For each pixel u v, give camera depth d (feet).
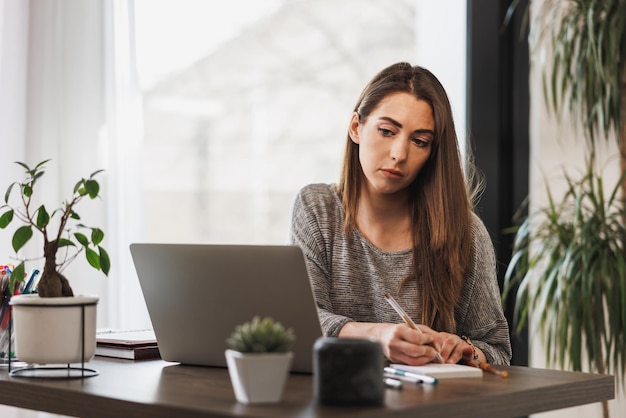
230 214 14.01
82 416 4.58
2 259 9.46
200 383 4.88
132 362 5.83
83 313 5.10
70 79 10.09
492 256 6.75
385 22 13.03
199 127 13.78
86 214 10.02
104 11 10.23
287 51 13.91
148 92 13.23
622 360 10.60
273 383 4.13
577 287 10.67
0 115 9.70
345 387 4.07
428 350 5.36
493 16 11.58
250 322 5.28
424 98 6.22
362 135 6.30
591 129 11.20
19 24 9.87
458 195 6.43
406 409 4.05
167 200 13.69
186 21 13.42
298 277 5.07
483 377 5.11
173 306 5.54
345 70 13.48
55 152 9.98
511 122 11.71
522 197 11.64
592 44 10.84
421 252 6.47
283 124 13.93
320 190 6.83
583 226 10.78
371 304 6.59
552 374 5.27
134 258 5.57
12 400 4.96
